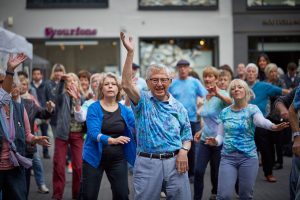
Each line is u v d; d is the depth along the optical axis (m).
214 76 7.74
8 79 5.46
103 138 5.71
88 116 5.95
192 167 9.29
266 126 5.88
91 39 18.62
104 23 18.62
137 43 18.73
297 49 19.19
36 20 18.50
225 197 5.93
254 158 5.98
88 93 8.11
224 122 6.14
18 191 5.47
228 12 18.97
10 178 5.48
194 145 9.30
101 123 5.91
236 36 18.95
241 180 5.99
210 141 6.24
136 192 5.00
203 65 19.06
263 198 7.94
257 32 19.00
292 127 5.11
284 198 7.93
